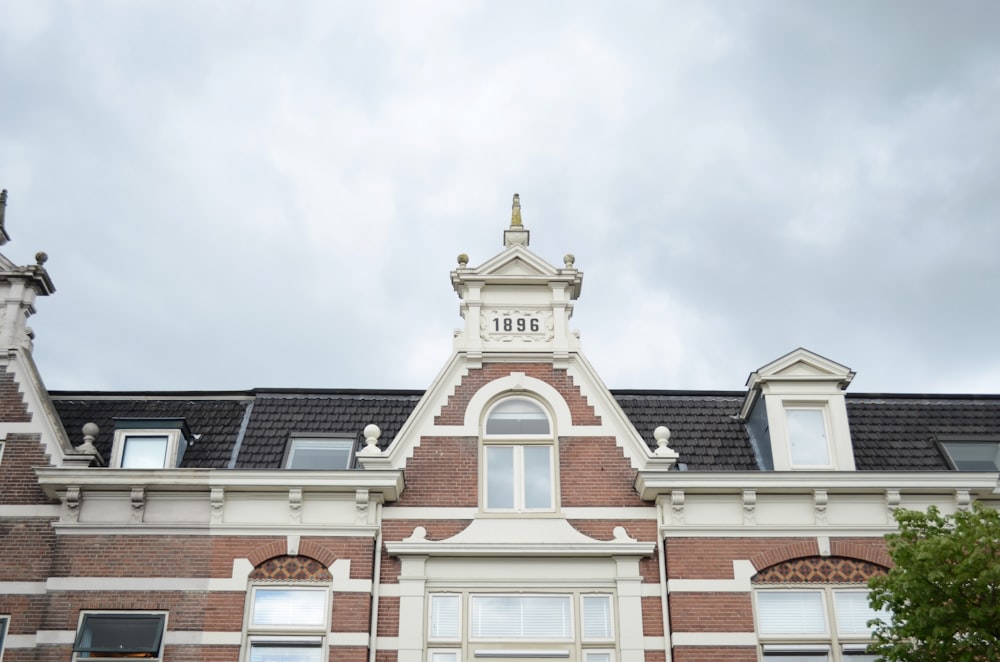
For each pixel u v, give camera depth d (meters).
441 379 18.25
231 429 19.34
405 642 16.17
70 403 19.88
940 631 13.65
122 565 16.59
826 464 18.16
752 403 19.19
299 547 16.73
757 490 17.17
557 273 18.97
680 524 17.05
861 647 16.44
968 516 14.33
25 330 18.59
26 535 16.95
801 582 16.81
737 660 16.17
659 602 16.67
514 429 18.12
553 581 16.78
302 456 18.80
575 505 17.38
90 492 17.06
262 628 16.27
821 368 18.66
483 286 19.03
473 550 16.75
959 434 19.59
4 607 16.48
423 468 17.58
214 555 16.69
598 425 18.02
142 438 18.41
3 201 20.27
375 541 16.89
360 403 19.94
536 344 18.61
